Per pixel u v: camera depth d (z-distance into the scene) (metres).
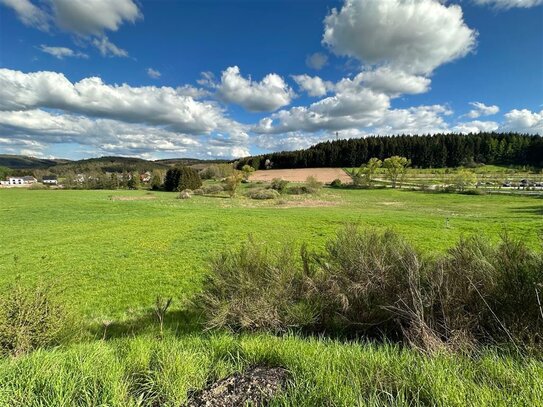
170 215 28.92
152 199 48.31
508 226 20.19
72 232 20.27
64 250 15.23
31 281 10.45
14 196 48.09
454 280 4.37
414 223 22.84
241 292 5.04
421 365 2.69
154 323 6.69
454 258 4.86
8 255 14.34
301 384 2.46
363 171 77.00
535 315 3.65
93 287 9.77
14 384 2.54
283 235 18.89
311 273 5.56
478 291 3.99
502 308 3.94
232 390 2.57
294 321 4.80
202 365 2.95
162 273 11.31
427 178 87.81
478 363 2.79
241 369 2.93
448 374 2.50
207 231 20.50
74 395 2.46
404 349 3.29
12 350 3.78
